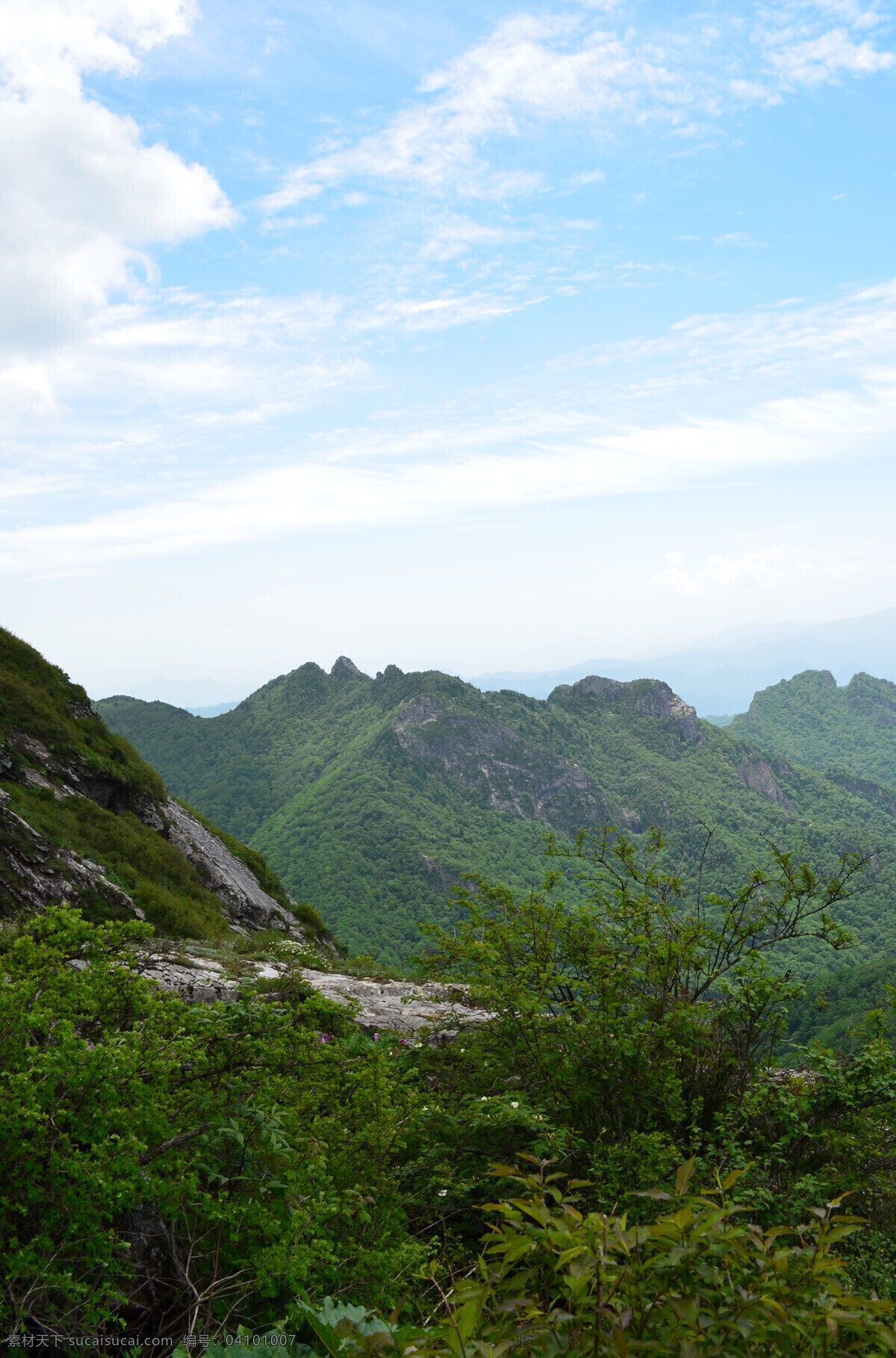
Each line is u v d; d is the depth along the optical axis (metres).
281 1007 4.00
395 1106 4.23
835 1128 5.21
